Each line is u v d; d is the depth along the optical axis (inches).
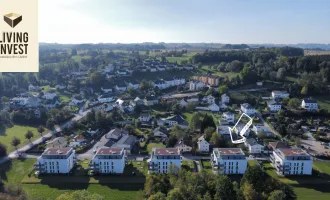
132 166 5546.3
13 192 4296.3
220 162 5216.5
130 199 4436.5
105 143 6259.8
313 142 6830.7
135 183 4911.4
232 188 3890.3
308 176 5152.6
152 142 6781.5
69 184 4881.9
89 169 5349.4
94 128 7470.5
